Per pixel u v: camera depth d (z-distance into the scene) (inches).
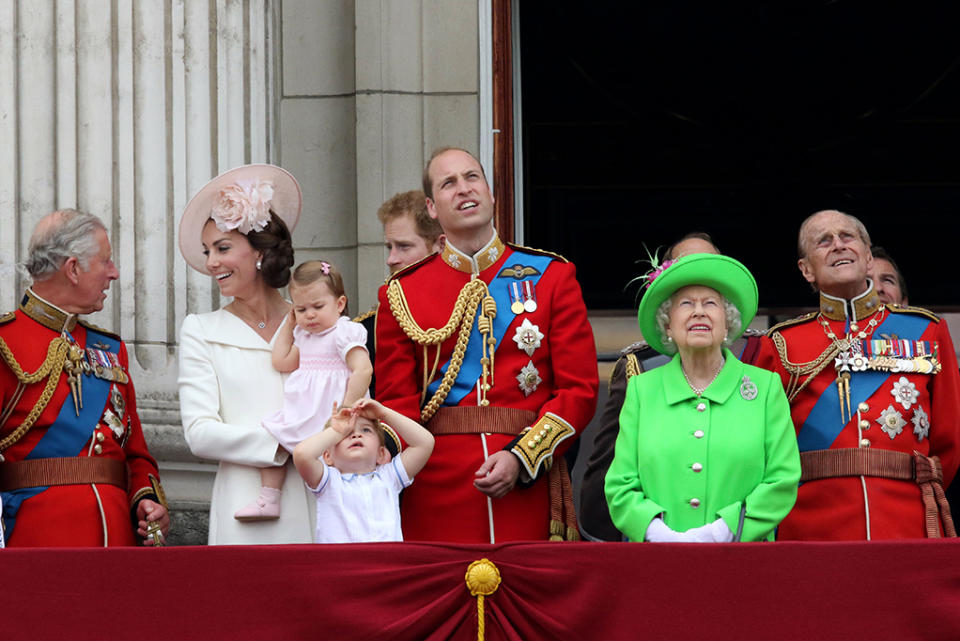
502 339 794.2
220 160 1039.6
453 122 1109.1
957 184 1732.3
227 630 692.7
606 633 693.9
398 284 814.5
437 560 702.5
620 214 1749.5
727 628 689.6
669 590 693.9
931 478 798.5
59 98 1022.4
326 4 1124.5
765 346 845.2
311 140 1117.7
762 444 755.4
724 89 1733.5
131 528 820.0
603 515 844.0
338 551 700.7
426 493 781.9
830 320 840.9
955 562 690.8
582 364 791.1
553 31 1720.0
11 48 1022.4
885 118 1729.8
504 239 1116.5
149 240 1015.0
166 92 1032.2
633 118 1737.2
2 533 761.0
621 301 1748.3
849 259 830.5
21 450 793.6
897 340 824.3
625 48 1726.1
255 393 815.1
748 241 1753.2
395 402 792.3
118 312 1006.4
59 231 812.6
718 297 773.9
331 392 801.6
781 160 1743.4
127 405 845.2
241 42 1060.5
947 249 1739.7
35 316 812.0
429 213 834.2
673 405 770.2
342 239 1114.1
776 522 743.7
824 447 811.4
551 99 1736.0
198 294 1012.5
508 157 1123.9
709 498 748.6
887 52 1716.3
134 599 694.5
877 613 688.4
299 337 816.3
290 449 797.2
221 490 808.3
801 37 1718.8
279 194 868.0
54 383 800.9
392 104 1106.7
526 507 776.3
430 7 1115.3
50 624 691.4
